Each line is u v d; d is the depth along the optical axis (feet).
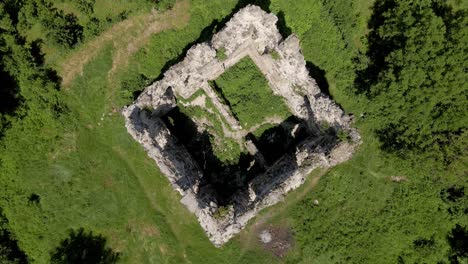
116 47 112.27
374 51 109.70
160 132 103.71
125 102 111.24
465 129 96.99
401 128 103.30
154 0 111.96
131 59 112.16
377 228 112.16
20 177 112.06
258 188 104.68
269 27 96.53
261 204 100.53
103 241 112.47
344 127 101.24
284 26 111.34
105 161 112.27
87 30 111.45
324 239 111.65
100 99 112.06
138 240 112.06
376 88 103.60
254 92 109.09
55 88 111.24
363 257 111.96
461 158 98.37
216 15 112.16
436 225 111.55
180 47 112.27
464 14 100.22
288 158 106.52
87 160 112.47
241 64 108.06
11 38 108.58
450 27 98.43
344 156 103.45
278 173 104.53
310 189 112.78
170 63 111.86
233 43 99.86
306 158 100.63
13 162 111.86
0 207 112.47
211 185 108.78
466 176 103.19
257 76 108.47
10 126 111.14
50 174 112.27
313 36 111.45
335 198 112.37
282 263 111.34
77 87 112.47
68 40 110.01
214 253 111.14
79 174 112.27
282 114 109.09
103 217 112.16
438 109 98.32
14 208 112.16
